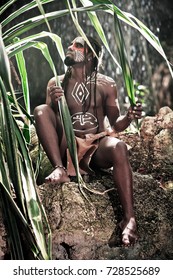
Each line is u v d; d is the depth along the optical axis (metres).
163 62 9.70
